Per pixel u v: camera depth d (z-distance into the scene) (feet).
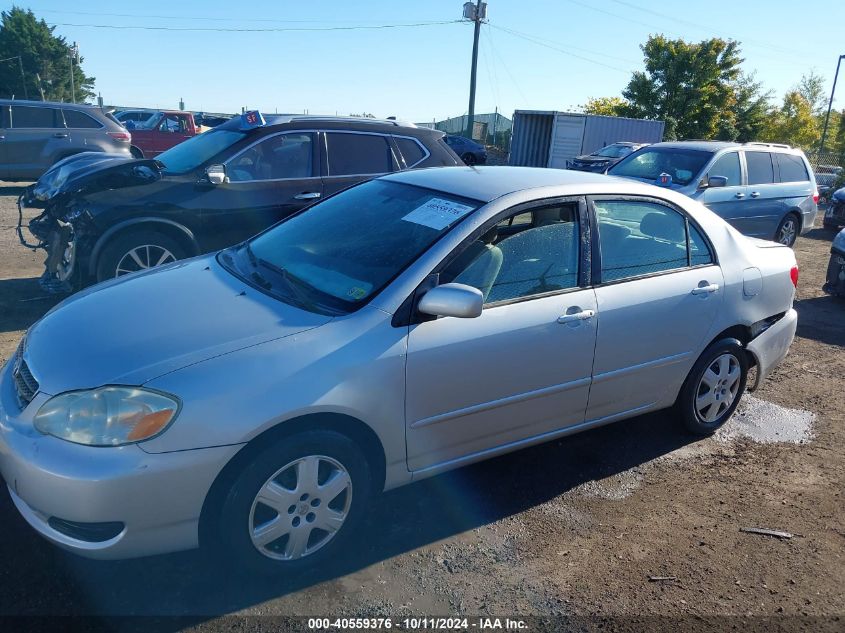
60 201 19.16
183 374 8.33
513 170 12.80
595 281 11.68
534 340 10.73
